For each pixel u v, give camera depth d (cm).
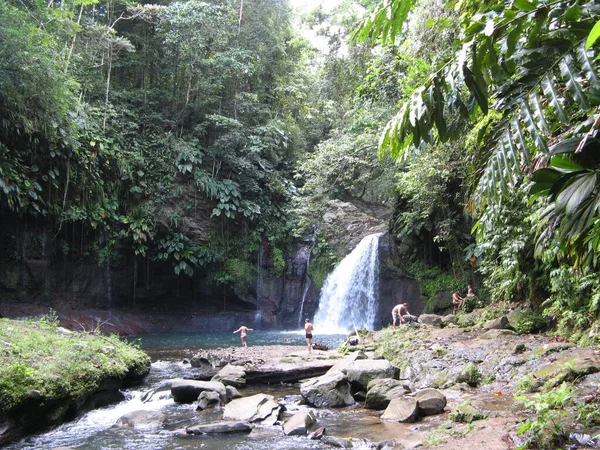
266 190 2350
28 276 1758
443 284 1805
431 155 1423
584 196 274
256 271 2255
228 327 2164
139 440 647
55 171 1689
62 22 1678
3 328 877
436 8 1262
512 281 1134
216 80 2206
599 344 795
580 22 298
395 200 1991
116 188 1950
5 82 1398
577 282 864
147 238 2016
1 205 1612
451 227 1642
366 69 1664
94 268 1939
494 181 317
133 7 2097
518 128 311
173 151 2111
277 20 2581
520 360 811
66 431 689
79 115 1792
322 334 1991
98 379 793
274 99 2595
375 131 1788
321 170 1922
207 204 2161
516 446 444
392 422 672
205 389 856
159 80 2284
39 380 668
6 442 618
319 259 2309
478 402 656
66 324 1759
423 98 347
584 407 475
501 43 322
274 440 635
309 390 809
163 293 2127
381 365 870
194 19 2045
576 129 300
